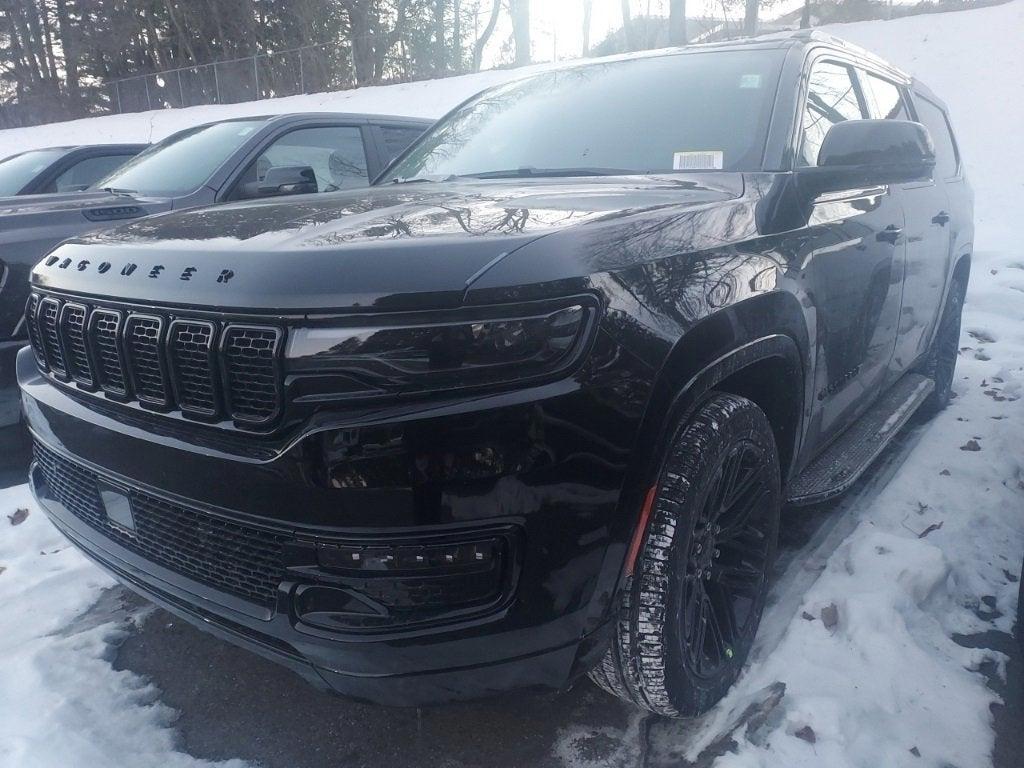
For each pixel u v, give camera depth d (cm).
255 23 3997
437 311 161
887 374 353
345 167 562
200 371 180
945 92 1534
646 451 178
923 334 397
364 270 166
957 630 264
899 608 263
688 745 214
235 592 186
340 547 165
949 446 400
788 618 263
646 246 190
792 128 270
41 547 326
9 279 352
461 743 220
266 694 243
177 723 230
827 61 319
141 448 191
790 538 319
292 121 537
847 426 321
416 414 159
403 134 605
